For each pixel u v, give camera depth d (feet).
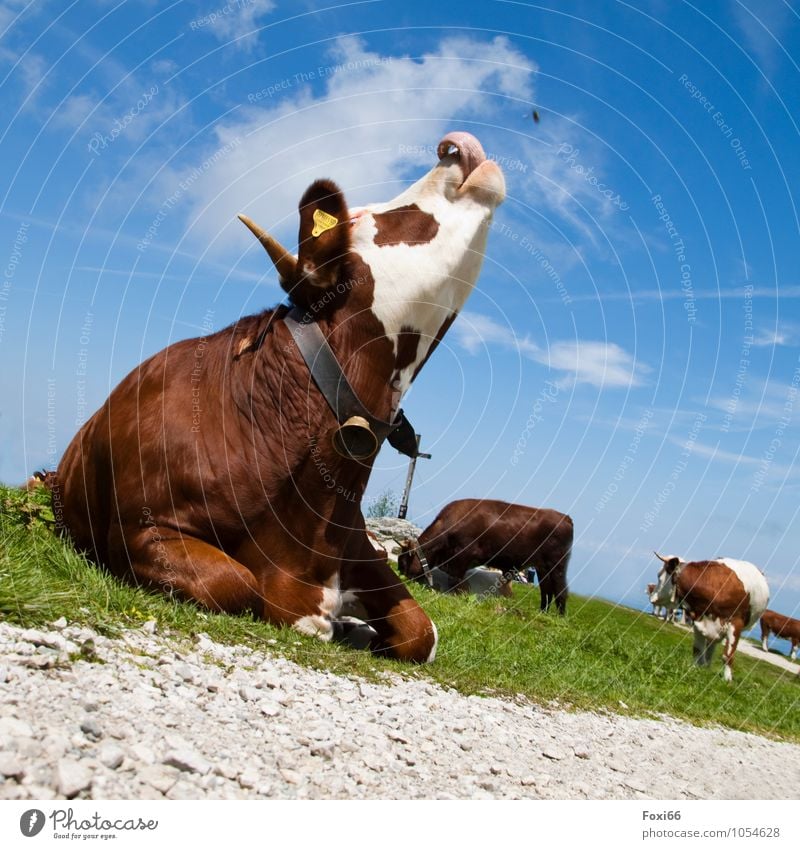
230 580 16.44
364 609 19.27
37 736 8.95
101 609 14.49
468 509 53.98
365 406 17.89
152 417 17.57
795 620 91.20
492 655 26.68
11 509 19.95
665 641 51.13
